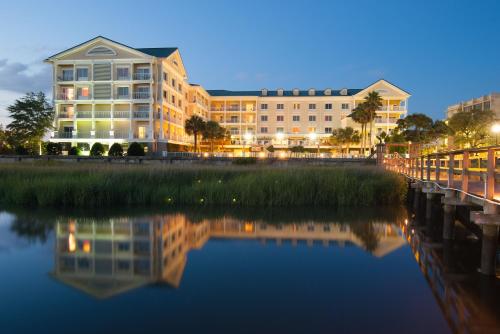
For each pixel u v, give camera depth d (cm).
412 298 672
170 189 1734
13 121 4972
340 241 1102
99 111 5122
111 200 1659
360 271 825
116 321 571
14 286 719
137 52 5016
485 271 777
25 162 3164
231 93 7675
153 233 1183
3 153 4847
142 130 5231
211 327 554
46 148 4641
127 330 543
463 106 8269
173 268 837
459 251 989
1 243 1044
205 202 1673
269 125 7188
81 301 648
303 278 776
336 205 1703
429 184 1338
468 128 5075
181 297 670
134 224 1311
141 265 858
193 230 1233
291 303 646
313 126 7062
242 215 1485
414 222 1388
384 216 1497
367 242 1089
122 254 948
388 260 912
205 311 609
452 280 763
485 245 772
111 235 1153
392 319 588
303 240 1112
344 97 6912
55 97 5134
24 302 643
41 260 889
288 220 1403
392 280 769
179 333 535
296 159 4106
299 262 892
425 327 561
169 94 5500
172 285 729
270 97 7162
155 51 5562
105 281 749
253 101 7350
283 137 7075
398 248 1027
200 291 697
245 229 1255
